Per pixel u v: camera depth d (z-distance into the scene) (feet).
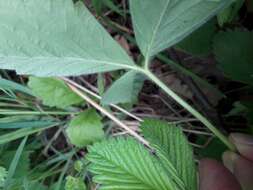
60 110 0.66
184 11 0.40
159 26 0.42
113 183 0.42
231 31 0.57
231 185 0.48
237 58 0.57
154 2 0.39
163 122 0.46
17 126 0.60
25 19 0.40
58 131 0.67
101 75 0.62
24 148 0.66
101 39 0.43
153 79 0.49
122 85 0.50
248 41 0.56
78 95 0.63
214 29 0.59
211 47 0.60
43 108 0.65
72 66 0.45
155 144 0.43
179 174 0.43
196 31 0.60
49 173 0.64
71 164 0.67
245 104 0.58
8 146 0.66
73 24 0.41
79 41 0.42
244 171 0.50
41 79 0.60
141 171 0.42
